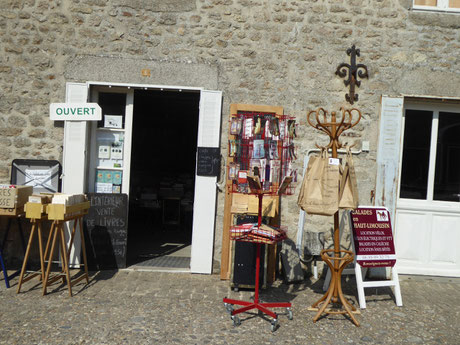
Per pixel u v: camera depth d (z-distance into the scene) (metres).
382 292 4.92
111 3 5.10
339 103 5.27
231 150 4.98
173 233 7.65
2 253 4.79
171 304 4.19
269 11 5.20
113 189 5.30
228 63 5.19
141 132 9.21
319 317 4.06
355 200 4.02
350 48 5.25
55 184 5.08
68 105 4.97
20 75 5.07
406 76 5.30
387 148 5.28
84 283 4.69
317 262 5.25
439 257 5.56
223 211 5.18
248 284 4.61
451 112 5.58
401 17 5.29
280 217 5.23
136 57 5.13
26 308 3.96
